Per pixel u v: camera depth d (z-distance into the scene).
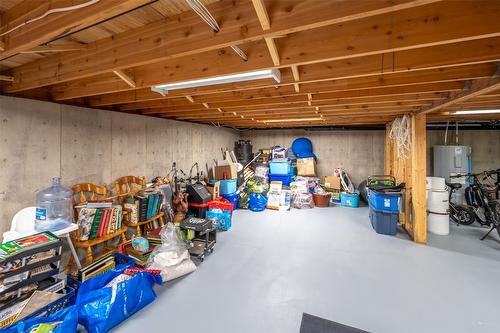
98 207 2.80
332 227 4.48
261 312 2.11
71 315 1.69
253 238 3.90
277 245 3.61
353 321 2.01
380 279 2.66
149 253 2.89
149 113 4.28
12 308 1.72
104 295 1.90
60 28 1.24
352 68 2.01
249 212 5.61
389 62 1.88
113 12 1.12
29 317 1.73
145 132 4.25
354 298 2.32
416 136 3.76
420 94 2.87
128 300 2.01
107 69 1.78
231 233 4.14
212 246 3.41
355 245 3.62
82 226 2.66
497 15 1.25
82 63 1.89
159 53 1.58
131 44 1.67
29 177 2.62
